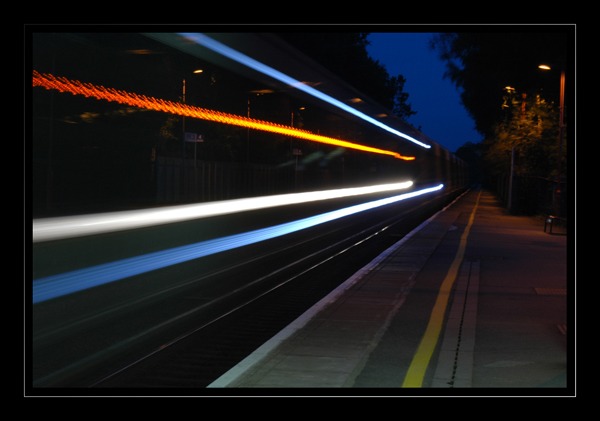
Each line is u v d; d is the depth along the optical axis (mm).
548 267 17984
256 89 21094
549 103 44844
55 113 39875
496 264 18516
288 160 48125
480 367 8008
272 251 22578
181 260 19344
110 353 9133
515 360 8336
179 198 46219
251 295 14312
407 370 7742
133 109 43188
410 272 16328
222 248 22734
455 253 20875
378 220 39438
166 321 11289
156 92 42812
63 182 40125
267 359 8141
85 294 13359
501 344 9180
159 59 40531
